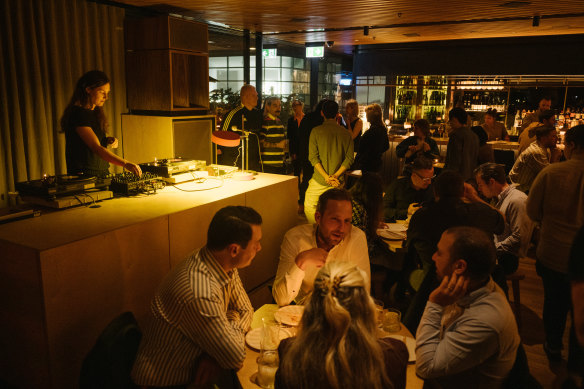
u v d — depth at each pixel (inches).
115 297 95.1
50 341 83.7
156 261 104.1
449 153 210.5
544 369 119.8
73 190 110.4
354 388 43.1
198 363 74.5
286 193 151.3
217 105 365.1
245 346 77.2
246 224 74.5
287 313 84.5
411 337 78.6
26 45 169.6
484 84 364.8
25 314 84.7
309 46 372.8
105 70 194.5
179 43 181.5
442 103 400.8
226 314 82.2
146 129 183.6
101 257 90.9
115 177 126.1
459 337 64.3
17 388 90.7
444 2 203.2
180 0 196.2
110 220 99.0
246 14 236.2
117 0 195.3
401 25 275.3
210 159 197.9
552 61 344.2
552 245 113.3
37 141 177.2
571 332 85.3
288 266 96.0
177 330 73.2
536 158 191.8
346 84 508.4
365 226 129.7
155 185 126.6
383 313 82.8
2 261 85.0
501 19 251.8
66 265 84.3
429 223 110.7
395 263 135.3
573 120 344.2
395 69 402.3
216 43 346.3
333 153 185.8
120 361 70.6
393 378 48.7
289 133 282.5
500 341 63.4
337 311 43.8
